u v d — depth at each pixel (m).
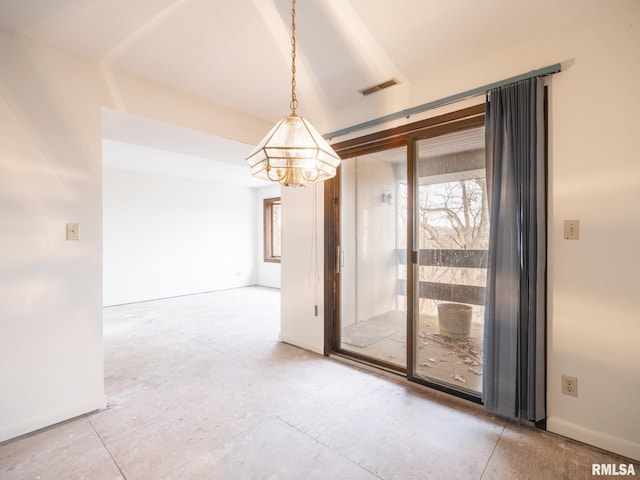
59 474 1.60
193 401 2.31
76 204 2.15
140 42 2.04
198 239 6.87
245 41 2.04
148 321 4.55
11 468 1.64
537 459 1.71
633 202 1.69
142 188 6.04
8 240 1.90
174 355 3.22
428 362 2.54
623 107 1.71
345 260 3.20
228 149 3.41
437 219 2.49
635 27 1.68
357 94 2.78
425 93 2.47
